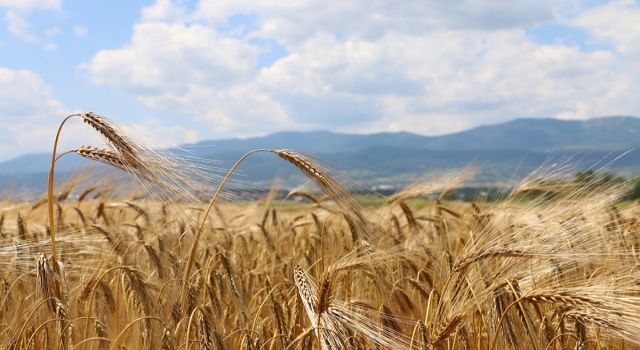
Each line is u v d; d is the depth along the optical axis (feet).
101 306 3.43
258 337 3.11
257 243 5.72
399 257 3.81
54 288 3.01
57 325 2.88
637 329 2.54
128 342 3.44
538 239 2.98
